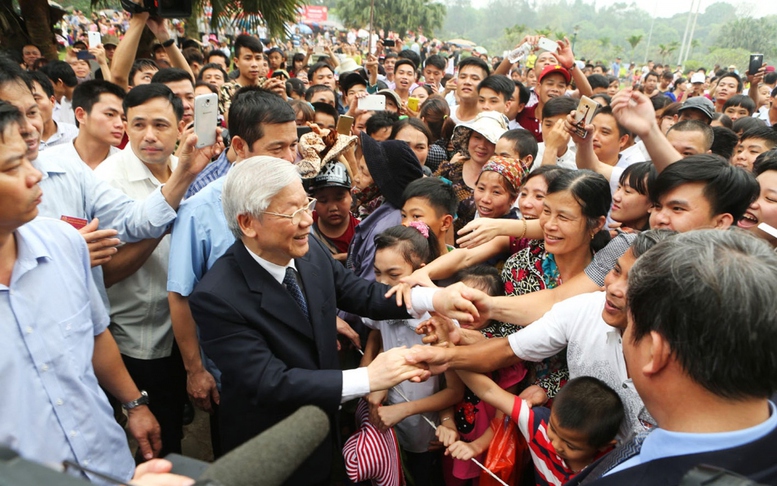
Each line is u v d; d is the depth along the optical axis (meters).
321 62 7.07
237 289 1.67
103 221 2.10
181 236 2.03
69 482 0.40
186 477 0.70
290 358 1.72
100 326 1.71
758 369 0.81
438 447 2.19
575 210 1.88
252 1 7.91
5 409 1.30
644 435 1.09
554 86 4.82
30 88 2.20
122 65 4.07
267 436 0.57
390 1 42.56
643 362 0.94
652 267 0.92
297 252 1.66
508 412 1.78
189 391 2.16
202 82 4.37
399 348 1.72
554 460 1.68
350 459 1.91
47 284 1.42
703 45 77.62
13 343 1.32
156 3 4.05
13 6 6.61
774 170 2.26
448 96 7.18
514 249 2.45
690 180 1.82
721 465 0.80
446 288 1.87
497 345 1.82
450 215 2.52
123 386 1.86
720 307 0.81
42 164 1.99
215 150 2.02
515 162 2.62
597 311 1.69
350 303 2.03
